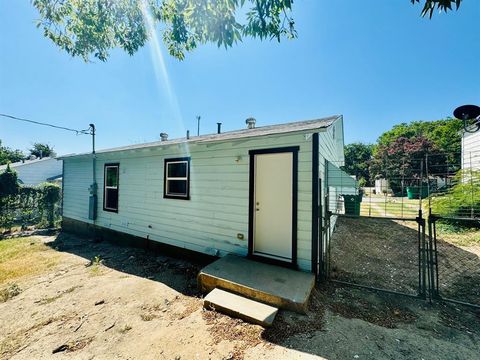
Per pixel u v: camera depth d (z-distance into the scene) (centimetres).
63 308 338
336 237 703
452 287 377
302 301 292
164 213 609
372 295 349
